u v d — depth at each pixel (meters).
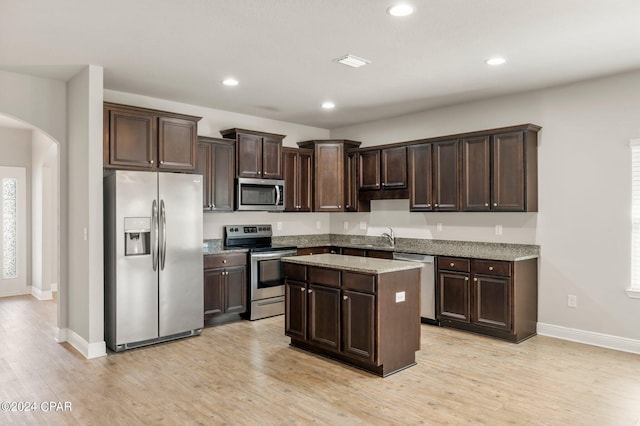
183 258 4.41
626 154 4.09
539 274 4.64
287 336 4.49
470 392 3.13
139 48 3.46
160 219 4.23
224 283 5.06
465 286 4.59
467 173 4.86
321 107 5.50
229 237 5.68
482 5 2.69
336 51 3.51
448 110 5.45
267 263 5.43
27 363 3.75
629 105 4.06
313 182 6.35
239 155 5.45
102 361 3.79
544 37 3.21
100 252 3.95
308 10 2.77
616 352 4.04
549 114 4.57
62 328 4.39
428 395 3.08
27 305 6.21
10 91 4.06
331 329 3.75
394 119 6.09
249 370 3.57
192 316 4.49
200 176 4.55
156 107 5.07
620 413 2.81
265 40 3.28
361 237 6.55
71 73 4.11
